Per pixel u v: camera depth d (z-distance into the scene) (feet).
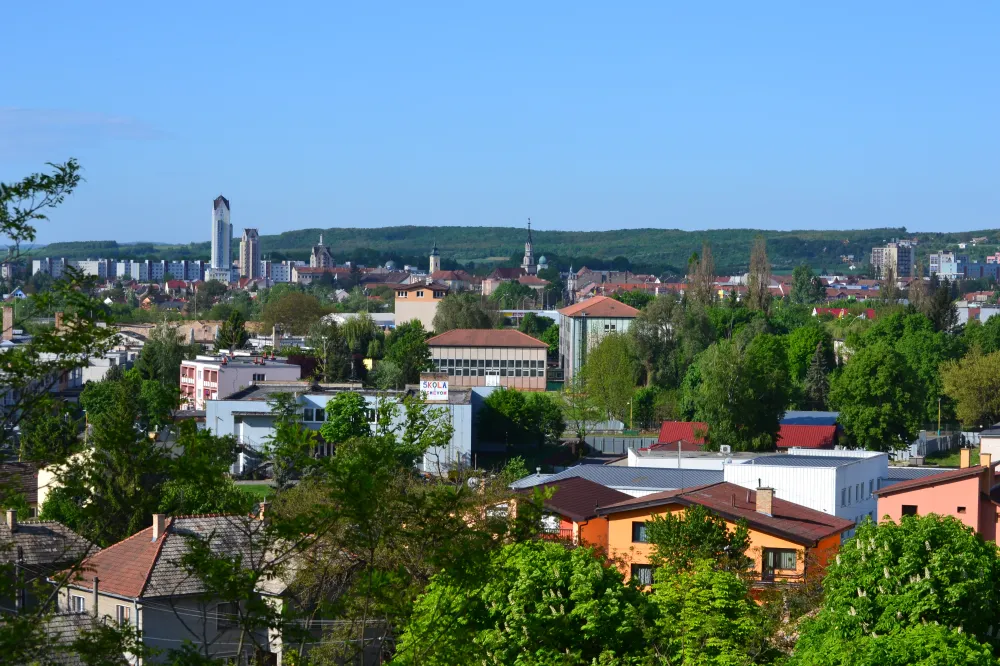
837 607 134.31
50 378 74.79
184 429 81.35
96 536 85.30
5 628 70.33
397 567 95.96
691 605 134.51
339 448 105.29
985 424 518.78
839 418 467.11
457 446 407.64
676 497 205.98
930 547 135.23
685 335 588.91
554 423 476.13
